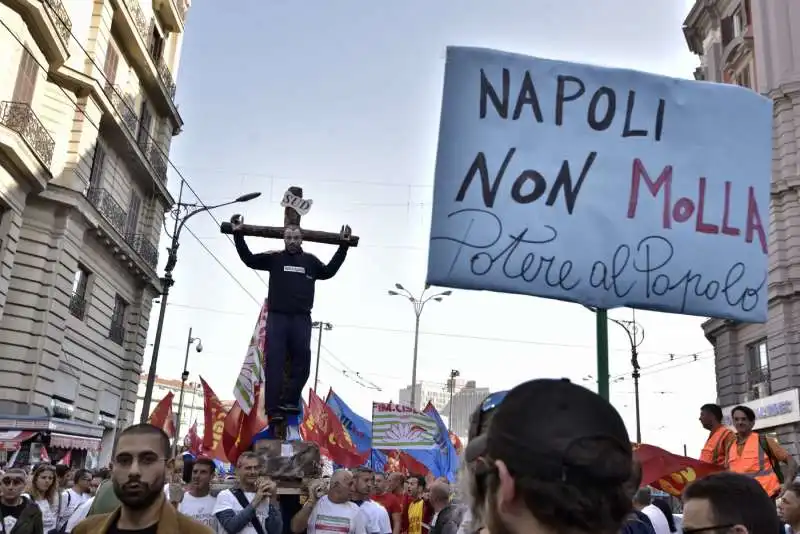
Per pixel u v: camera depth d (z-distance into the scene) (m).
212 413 9.09
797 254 24.42
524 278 4.16
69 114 22.02
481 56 4.38
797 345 24.03
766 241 4.52
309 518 6.45
